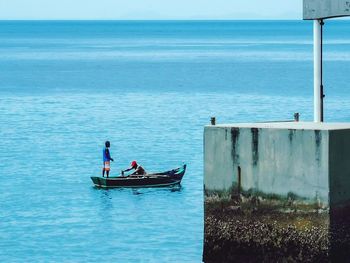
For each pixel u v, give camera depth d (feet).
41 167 176.45
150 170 173.47
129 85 385.09
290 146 76.79
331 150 74.95
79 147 203.62
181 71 473.26
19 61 576.61
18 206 139.54
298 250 77.00
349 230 76.54
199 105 294.05
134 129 233.76
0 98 324.80
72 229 124.26
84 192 151.33
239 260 80.84
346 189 76.18
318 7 94.32
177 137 217.36
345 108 269.85
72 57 626.64
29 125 244.83
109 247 114.32
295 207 76.79
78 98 325.21
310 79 403.34
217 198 81.61
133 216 132.46
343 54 598.34
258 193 78.95
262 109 277.03
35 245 115.75
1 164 179.93
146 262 107.14
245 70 474.90
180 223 127.44
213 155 81.56
